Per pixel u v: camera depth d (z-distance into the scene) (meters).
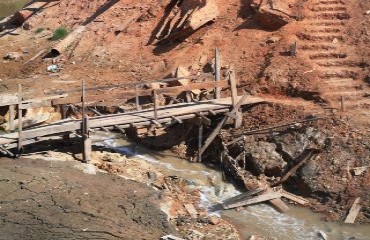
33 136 16.88
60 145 18.17
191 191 16.50
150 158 18.56
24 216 13.53
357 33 21.88
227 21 24.59
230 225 14.70
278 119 18.67
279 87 20.28
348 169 16.41
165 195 15.64
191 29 24.36
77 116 20.58
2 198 14.20
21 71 25.66
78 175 15.86
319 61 21.05
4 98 20.30
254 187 16.67
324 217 15.27
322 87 19.77
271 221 15.18
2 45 28.28
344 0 23.47
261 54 22.23
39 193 14.51
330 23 22.66
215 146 18.50
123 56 25.17
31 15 30.27
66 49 26.55
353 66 20.70
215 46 23.41
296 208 15.76
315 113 18.52
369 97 19.30
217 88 19.80
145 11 27.06
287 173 16.88
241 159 17.66
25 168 15.92
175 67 23.12
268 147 17.61
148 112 18.66
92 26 27.52
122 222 13.72
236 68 21.92
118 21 27.28
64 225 13.24
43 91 22.19
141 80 22.98
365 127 17.66
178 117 18.27
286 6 23.53
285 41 22.11
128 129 20.09
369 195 15.57
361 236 14.43
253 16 24.11
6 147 16.73
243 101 19.06
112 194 14.97
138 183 16.03
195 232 14.01
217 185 16.95
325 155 16.92
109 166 17.03
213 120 19.22
